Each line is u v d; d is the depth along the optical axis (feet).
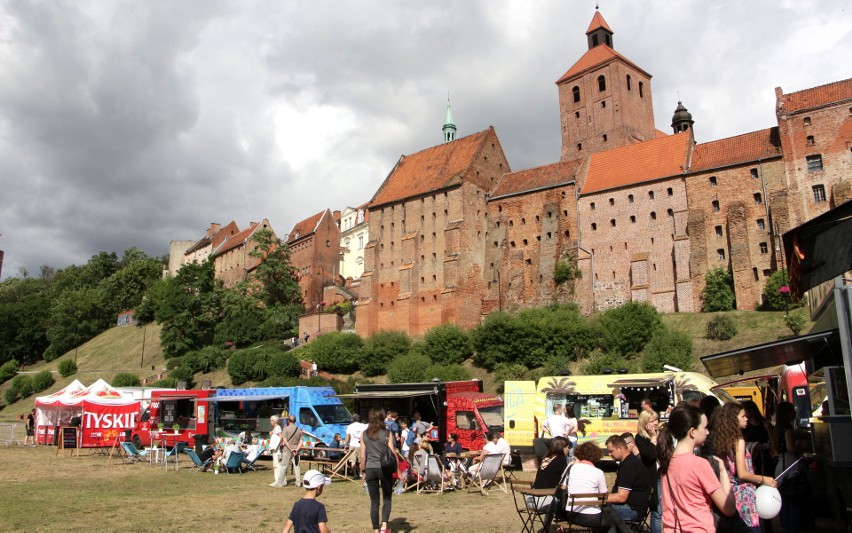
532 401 98.32
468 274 268.41
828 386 41.52
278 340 314.55
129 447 103.60
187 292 361.71
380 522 48.24
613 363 182.70
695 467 26.37
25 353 408.67
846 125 202.18
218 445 94.07
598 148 303.89
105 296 450.71
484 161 287.28
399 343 245.65
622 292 237.86
